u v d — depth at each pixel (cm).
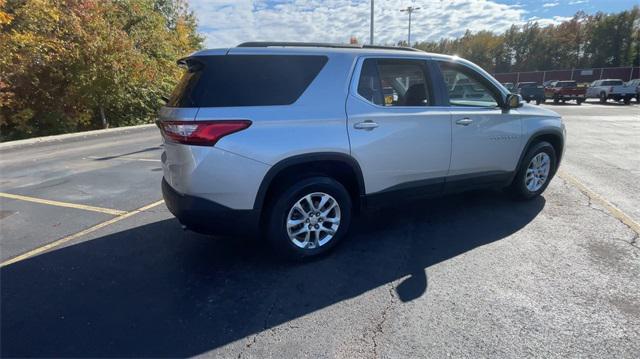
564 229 425
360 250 383
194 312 285
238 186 312
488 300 294
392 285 318
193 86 314
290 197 336
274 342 252
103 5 1650
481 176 449
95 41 1527
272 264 357
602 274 328
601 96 3058
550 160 520
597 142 1021
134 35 1908
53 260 371
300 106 329
